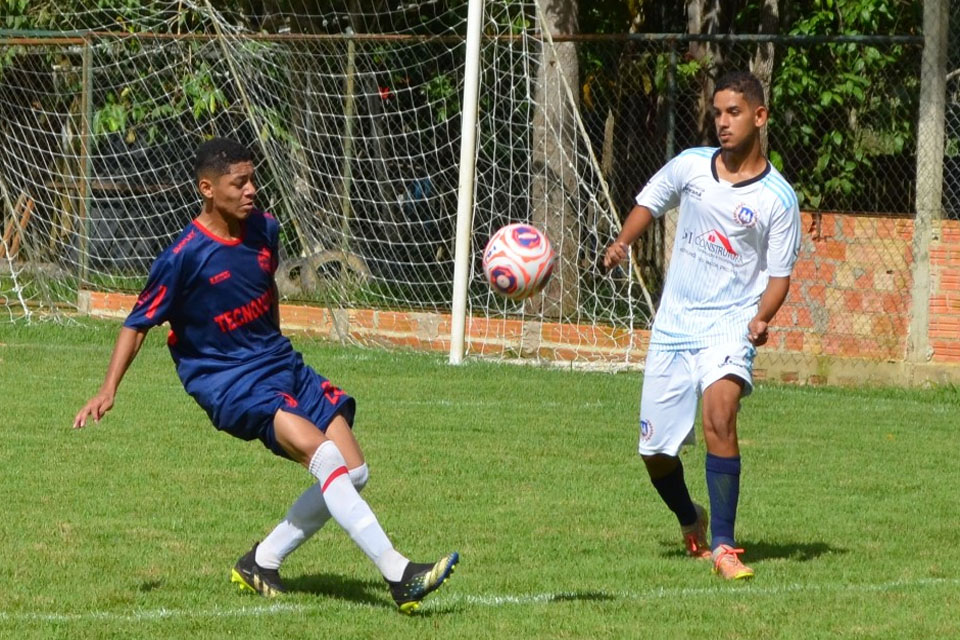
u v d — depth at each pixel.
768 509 28.22
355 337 57.72
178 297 19.92
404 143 66.12
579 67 64.31
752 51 63.97
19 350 50.88
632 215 23.39
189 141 71.69
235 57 62.44
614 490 29.61
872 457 34.69
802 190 63.03
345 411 20.89
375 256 65.06
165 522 25.36
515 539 24.84
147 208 71.94
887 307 50.75
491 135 59.03
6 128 71.25
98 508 26.47
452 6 66.25
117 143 71.81
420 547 24.03
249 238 20.19
